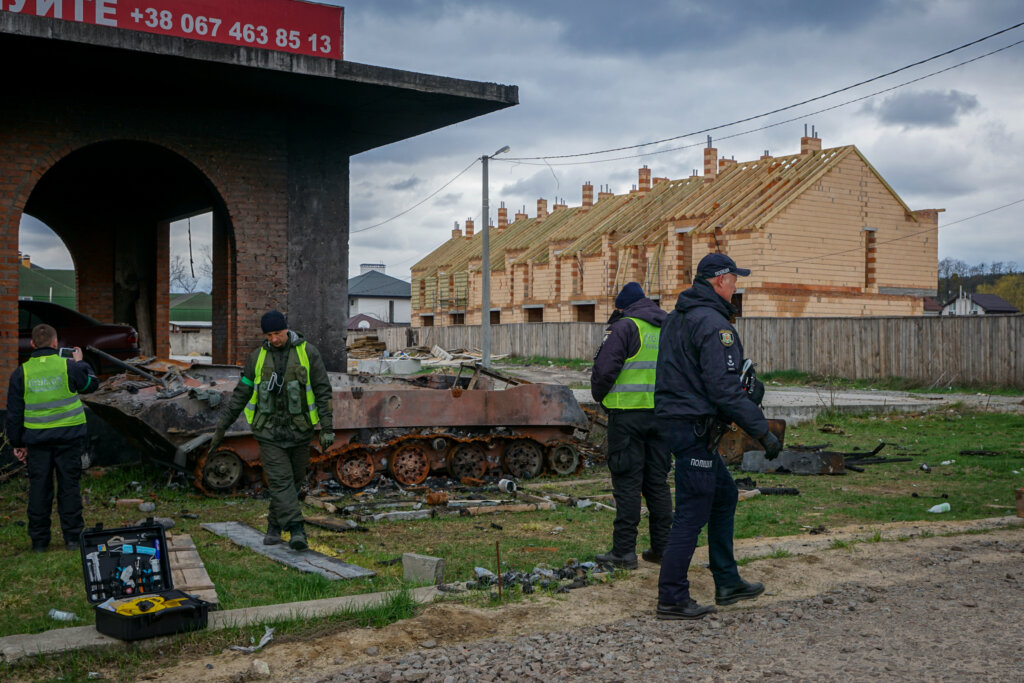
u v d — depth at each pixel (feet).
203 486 33.09
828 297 123.03
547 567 21.84
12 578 20.95
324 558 22.77
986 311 281.74
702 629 16.63
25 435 24.11
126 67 36.70
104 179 56.54
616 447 21.49
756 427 16.74
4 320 37.09
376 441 35.55
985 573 20.65
